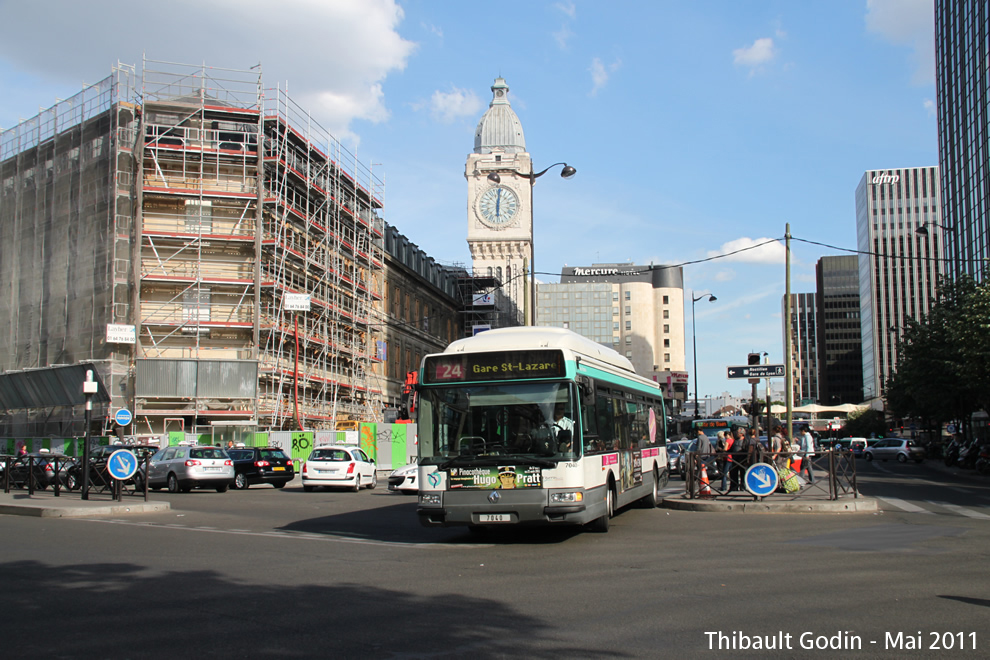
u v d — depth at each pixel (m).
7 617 8.16
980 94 78.56
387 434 45.56
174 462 29.77
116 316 39.91
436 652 6.79
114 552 13.00
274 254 42.12
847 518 17.84
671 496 22.08
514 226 119.50
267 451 33.88
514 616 8.11
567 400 13.76
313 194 47.34
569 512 13.37
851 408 49.66
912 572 10.59
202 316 41.19
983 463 41.12
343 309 49.69
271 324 42.34
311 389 46.19
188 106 42.03
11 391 44.38
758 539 14.24
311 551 13.15
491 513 13.47
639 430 19.83
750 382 23.56
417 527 17.14
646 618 7.99
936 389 47.19
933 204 161.38
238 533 15.95
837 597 8.97
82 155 42.06
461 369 14.14
